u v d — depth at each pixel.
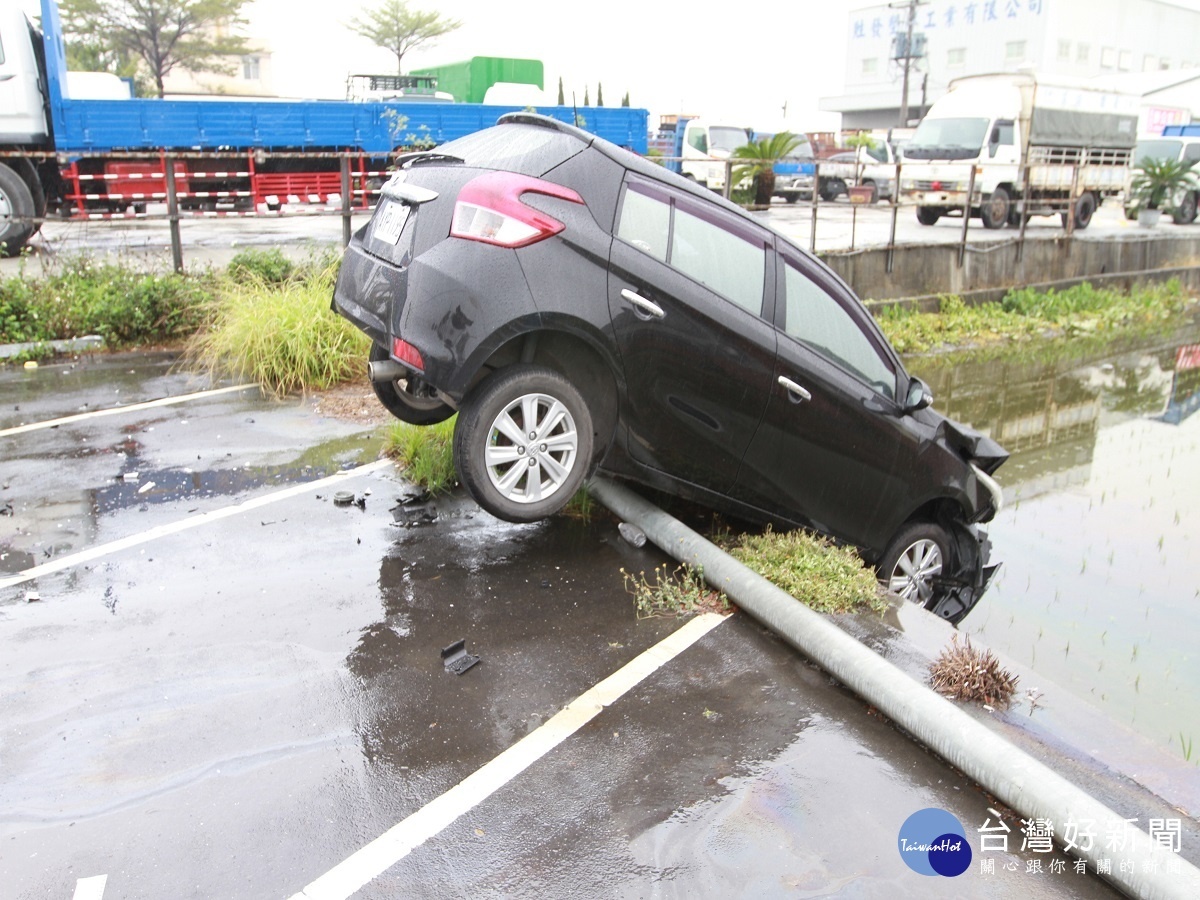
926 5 60.91
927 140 21.92
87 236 14.09
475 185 4.22
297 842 2.80
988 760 3.12
